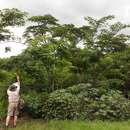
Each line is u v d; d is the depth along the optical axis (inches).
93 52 983.6
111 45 1125.7
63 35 1061.8
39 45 869.8
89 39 1115.9
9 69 839.7
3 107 786.8
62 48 882.8
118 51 1154.7
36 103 793.6
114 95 815.1
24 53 844.6
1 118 760.3
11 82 831.1
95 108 766.5
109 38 1119.0
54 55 869.8
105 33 1143.6
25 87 844.6
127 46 1170.6
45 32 1150.3
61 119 754.8
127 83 977.5
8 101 747.4
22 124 705.0
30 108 790.5
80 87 842.8
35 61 834.8
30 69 828.6
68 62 914.7
